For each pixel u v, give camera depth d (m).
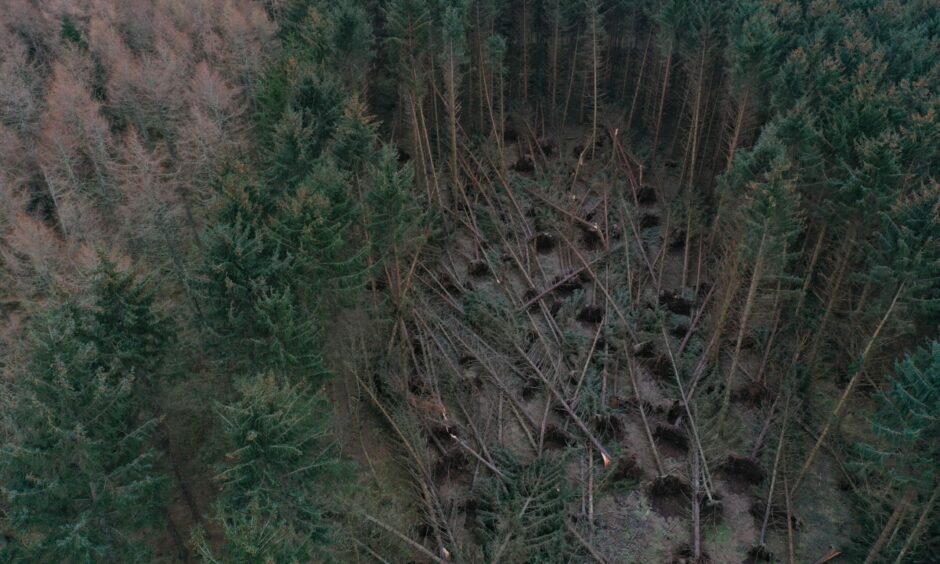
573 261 42.12
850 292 32.59
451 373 32.94
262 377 20.75
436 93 50.31
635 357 34.75
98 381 19.52
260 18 50.91
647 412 31.64
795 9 46.16
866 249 29.89
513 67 63.09
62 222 33.69
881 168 27.67
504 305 38.03
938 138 31.55
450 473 28.50
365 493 26.59
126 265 29.20
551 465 27.86
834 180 30.09
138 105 43.66
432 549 25.53
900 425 20.72
